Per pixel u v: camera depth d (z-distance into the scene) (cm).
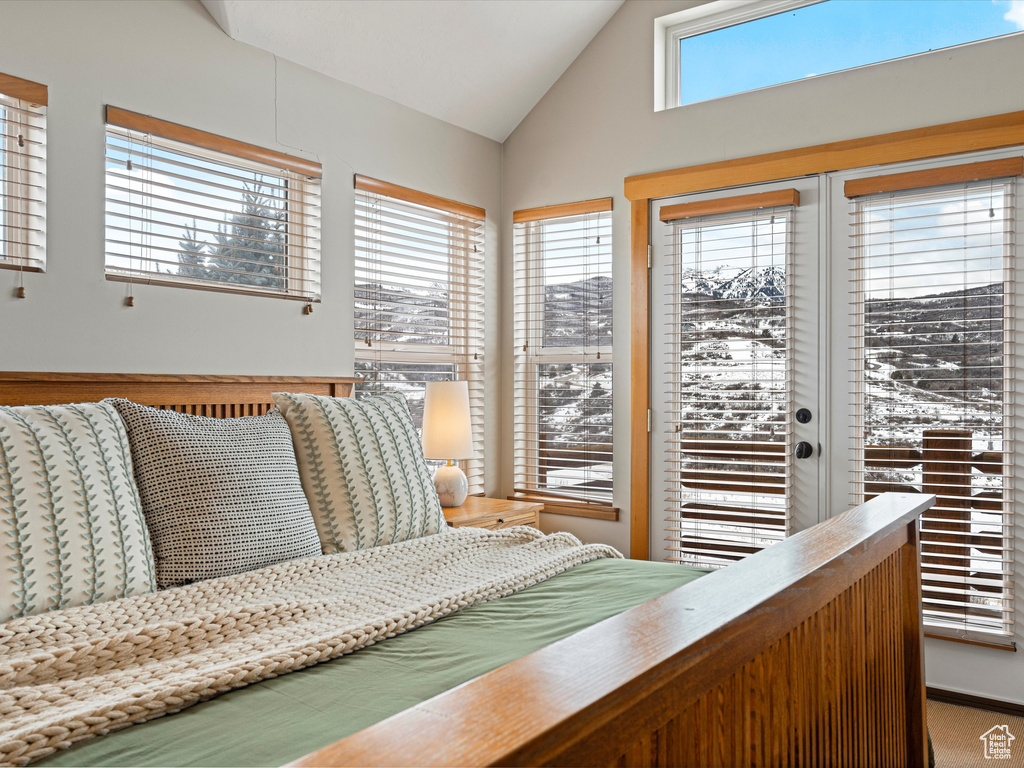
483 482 377
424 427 321
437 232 354
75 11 226
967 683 269
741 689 92
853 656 133
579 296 364
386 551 196
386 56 307
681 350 332
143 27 243
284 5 266
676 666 73
